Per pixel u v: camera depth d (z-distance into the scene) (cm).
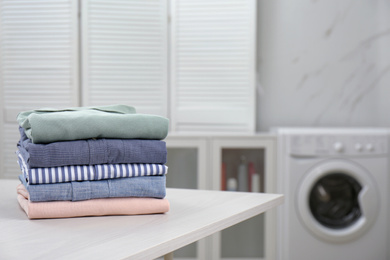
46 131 99
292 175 290
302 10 347
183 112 325
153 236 86
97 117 103
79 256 74
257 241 304
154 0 323
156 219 99
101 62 323
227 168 300
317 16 347
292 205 290
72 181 100
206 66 324
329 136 290
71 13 319
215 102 325
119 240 83
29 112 113
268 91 347
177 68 326
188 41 325
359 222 294
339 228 296
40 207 98
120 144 104
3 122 326
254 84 322
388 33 345
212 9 323
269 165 299
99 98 323
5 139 325
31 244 81
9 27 324
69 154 100
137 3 323
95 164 102
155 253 81
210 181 298
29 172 98
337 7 347
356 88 346
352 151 291
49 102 323
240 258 304
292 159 290
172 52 325
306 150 289
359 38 348
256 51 347
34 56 323
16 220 98
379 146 293
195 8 324
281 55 347
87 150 101
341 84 346
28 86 324
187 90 326
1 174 326
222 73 324
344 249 294
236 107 324
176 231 90
